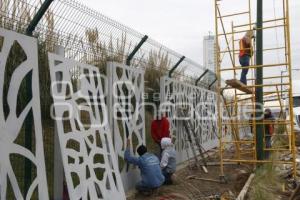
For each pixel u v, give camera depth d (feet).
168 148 27.50
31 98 16.21
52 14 19.57
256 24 29.89
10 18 17.90
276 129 41.88
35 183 15.60
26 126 16.44
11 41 15.33
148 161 23.79
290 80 28.12
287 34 28.22
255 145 31.07
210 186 27.53
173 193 24.59
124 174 24.49
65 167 16.84
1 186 14.23
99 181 19.24
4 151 14.55
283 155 37.11
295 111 58.75
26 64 16.01
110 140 21.36
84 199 17.60
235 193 25.63
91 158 19.13
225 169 34.45
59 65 18.12
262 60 29.76
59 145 18.66
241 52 31.53
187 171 32.96
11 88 15.28
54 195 18.83
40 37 19.61
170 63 37.58
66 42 20.84
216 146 51.16
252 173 29.32
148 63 33.73
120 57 26.37
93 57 23.84
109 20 23.98
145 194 23.85
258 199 23.30
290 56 28.09
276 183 26.78
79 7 20.99
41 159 16.03
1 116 14.60
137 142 26.58
